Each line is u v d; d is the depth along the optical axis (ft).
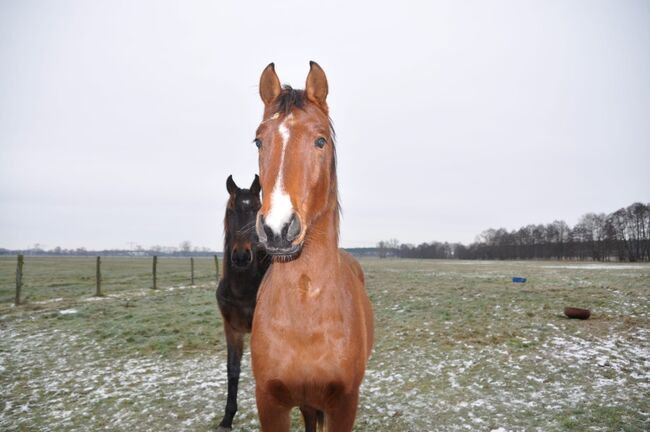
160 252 419.33
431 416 12.01
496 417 11.75
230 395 11.73
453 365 16.65
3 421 12.08
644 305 28.81
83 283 56.13
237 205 12.28
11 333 23.73
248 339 21.56
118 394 14.21
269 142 5.82
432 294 38.29
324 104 6.49
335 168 6.70
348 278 7.35
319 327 6.05
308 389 6.18
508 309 28.55
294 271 6.11
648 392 13.11
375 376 15.70
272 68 6.72
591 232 225.15
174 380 15.69
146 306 33.71
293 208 5.27
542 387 13.88
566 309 25.31
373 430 11.27
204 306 33.63
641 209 188.75
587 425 10.96
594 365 15.94
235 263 11.47
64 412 12.71
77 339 22.22
